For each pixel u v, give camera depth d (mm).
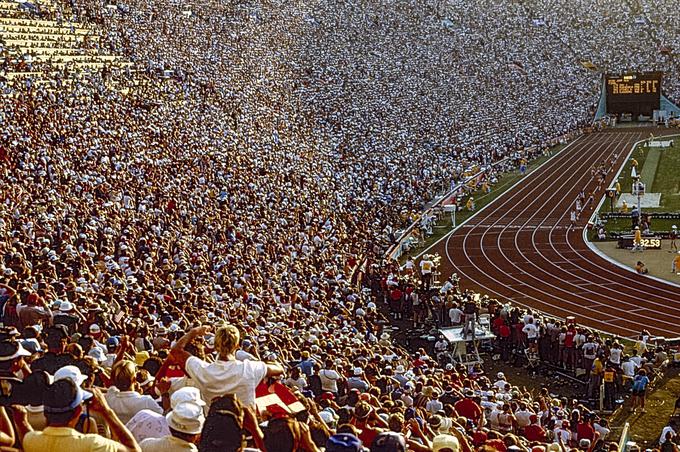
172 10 135500
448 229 91562
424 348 52000
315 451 11906
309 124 119500
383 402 22266
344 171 100062
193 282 40406
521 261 76562
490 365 49000
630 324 56438
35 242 41344
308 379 24719
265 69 134000
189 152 80000
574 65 189250
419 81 159000
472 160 127688
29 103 73312
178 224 57312
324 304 46812
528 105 168000
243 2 153875
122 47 111250
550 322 49438
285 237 63938
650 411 41469
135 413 13703
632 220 87438
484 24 194500
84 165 63812
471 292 64938
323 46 156000
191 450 11352
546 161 137375
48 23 108812
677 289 64875
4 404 12258
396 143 122438
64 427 10281
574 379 46250
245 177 79062
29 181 55594
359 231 76562
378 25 175625
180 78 109125
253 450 11508
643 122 175000
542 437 30500
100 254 42719
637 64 193625
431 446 15820
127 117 82000
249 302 39938
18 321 24516
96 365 15477
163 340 24062
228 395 10625
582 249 80000
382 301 62344
